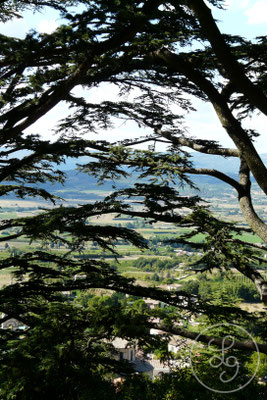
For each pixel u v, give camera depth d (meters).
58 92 7.42
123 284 7.63
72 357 6.59
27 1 8.80
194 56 9.02
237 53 8.77
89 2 7.64
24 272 8.24
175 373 9.62
